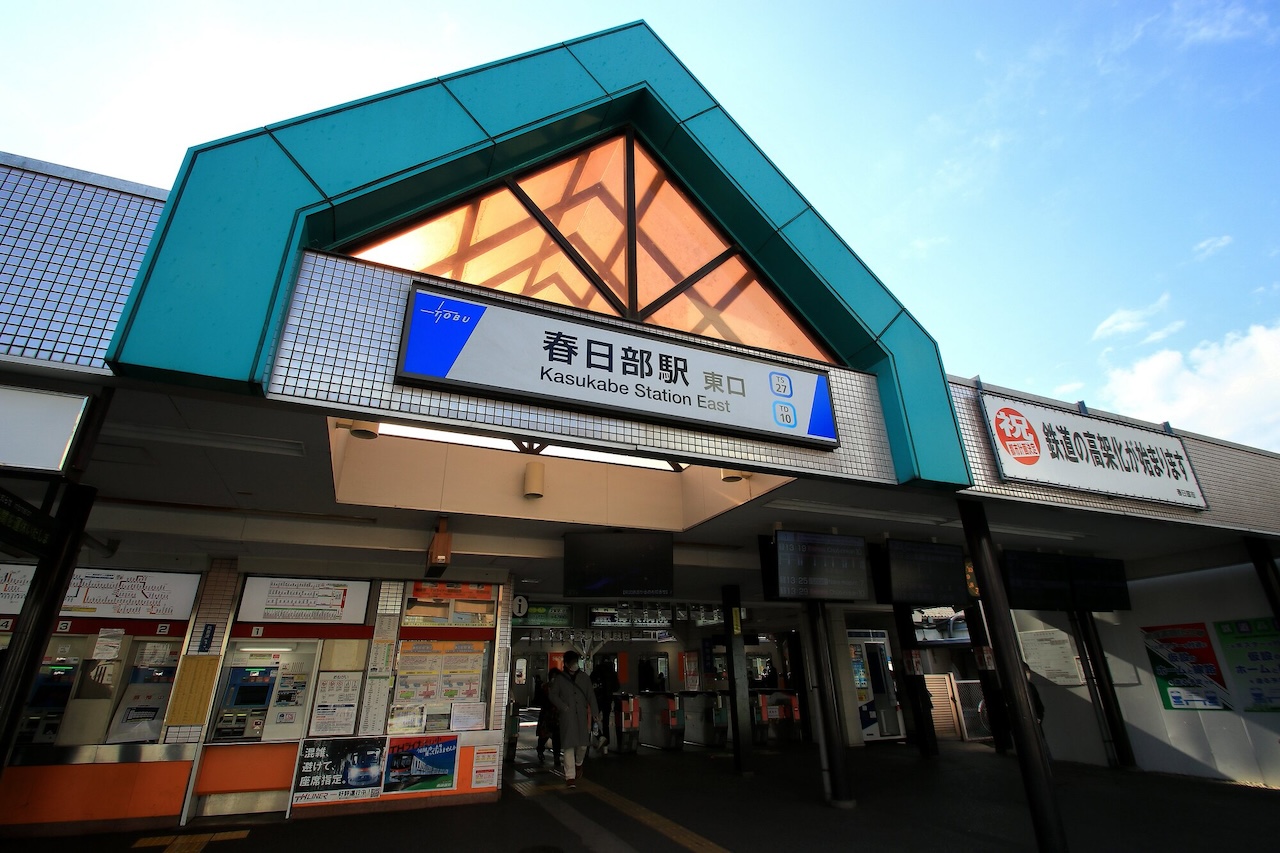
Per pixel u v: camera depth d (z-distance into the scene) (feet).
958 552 25.93
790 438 14.42
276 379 10.12
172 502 19.86
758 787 27.71
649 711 45.29
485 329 11.95
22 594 21.61
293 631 24.09
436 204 13.84
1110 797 24.86
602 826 21.02
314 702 23.49
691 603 43.60
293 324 10.61
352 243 12.88
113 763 20.94
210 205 10.47
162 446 14.78
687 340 14.20
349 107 12.50
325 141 11.96
